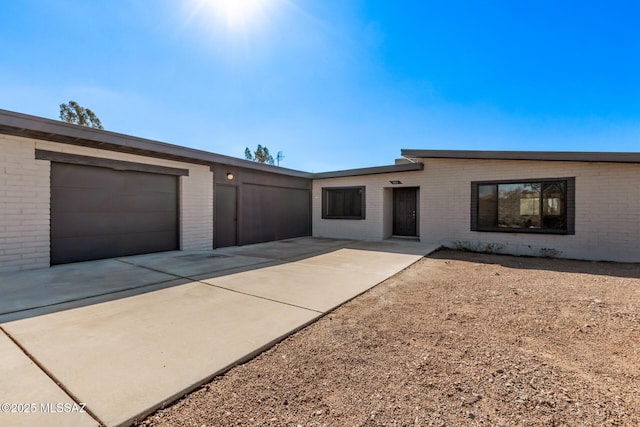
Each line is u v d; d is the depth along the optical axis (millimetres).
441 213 10000
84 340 2715
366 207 11727
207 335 2877
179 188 8320
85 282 4828
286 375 2277
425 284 5113
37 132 5508
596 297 4352
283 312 3557
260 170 10555
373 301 4152
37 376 2105
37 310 3496
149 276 5281
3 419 1643
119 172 7195
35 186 5828
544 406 1919
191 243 8539
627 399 1991
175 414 1804
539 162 8453
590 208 7840
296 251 8609
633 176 7414
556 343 2867
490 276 5770
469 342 2887
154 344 2662
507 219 8938
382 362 2492
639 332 3102
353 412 1854
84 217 6617
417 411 1868
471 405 1930
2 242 5465
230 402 1937
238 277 5305
